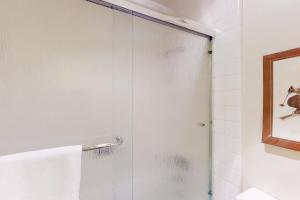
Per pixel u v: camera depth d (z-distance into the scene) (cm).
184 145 133
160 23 125
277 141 93
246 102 110
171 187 128
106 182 107
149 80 122
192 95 136
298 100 85
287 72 90
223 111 126
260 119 102
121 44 113
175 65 131
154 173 123
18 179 69
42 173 73
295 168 87
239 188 113
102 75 107
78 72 100
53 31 94
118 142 111
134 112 117
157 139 124
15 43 86
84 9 102
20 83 86
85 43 102
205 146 138
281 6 93
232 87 119
